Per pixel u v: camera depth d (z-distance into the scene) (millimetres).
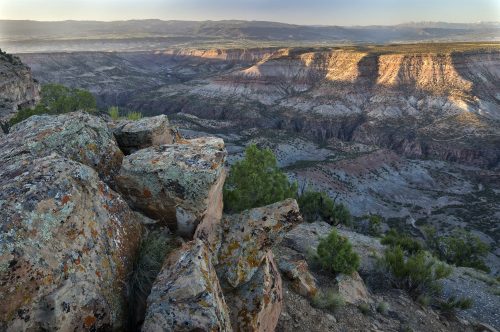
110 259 6531
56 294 5301
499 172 136625
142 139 9969
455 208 100000
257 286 8508
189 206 8031
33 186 6008
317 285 13227
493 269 55031
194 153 8648
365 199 98688
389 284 16000
